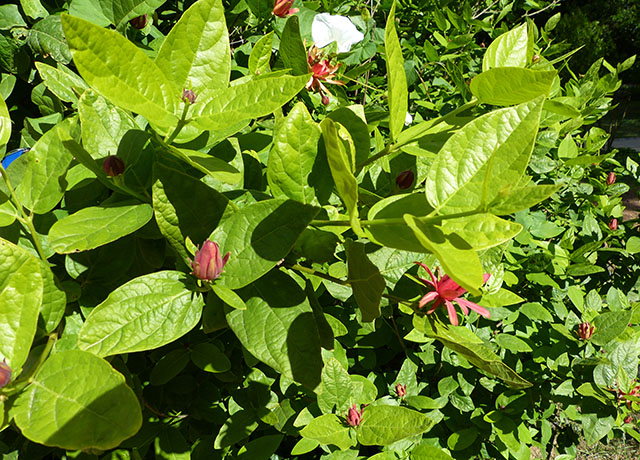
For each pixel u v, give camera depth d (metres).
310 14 0.73
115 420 0.25
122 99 0.30
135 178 0.40
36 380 0.26
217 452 0.66
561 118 0.97
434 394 0.89
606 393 0.82
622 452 1.45
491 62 0.45
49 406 0.25
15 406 0.26
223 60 0.36
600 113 1.26
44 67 0.45
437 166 0.31
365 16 0.94
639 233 1.22
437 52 1.26
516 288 0.99
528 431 0.86
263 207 0.35
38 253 0.40
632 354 0.86
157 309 0.32
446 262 0.24
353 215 0.31
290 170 0.38
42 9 0.55
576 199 1.21
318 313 0.41
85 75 0.28
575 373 0.86
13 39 0.55
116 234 0.34
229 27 0.72
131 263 0.41
